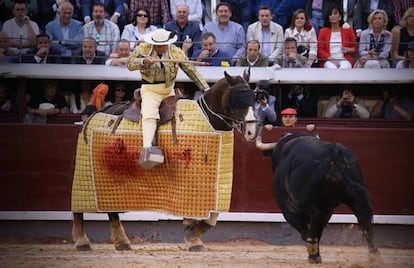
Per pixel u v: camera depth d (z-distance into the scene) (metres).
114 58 31.42
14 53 31.70
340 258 23.27
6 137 29.62
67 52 31.97
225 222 29.67
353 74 31.30
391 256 25.08
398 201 29.61
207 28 32.22
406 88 32.44
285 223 29.59
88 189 23.67
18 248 26.34
